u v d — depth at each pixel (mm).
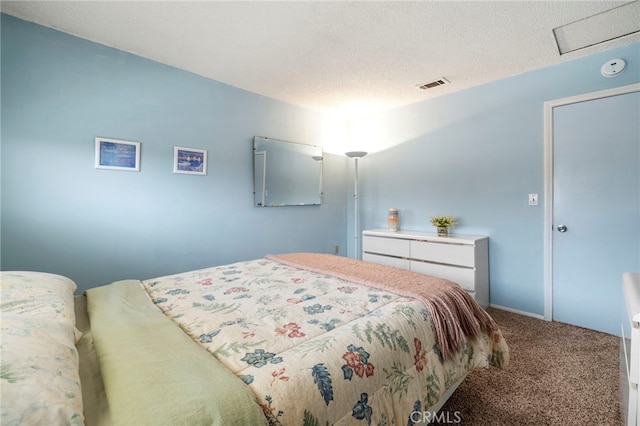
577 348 2012
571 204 2377
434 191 3234
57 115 2000
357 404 825
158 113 2436
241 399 645
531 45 2164
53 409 521
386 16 1843
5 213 1852
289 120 3426
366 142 3891
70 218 2064
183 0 1705
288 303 1277
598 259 2270
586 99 2293
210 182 2770
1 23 1817
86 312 1243
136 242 2348
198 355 815
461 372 1241
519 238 2652
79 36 2066
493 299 2816
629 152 2133
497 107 2756
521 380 1662
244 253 3047
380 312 1148
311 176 3682
